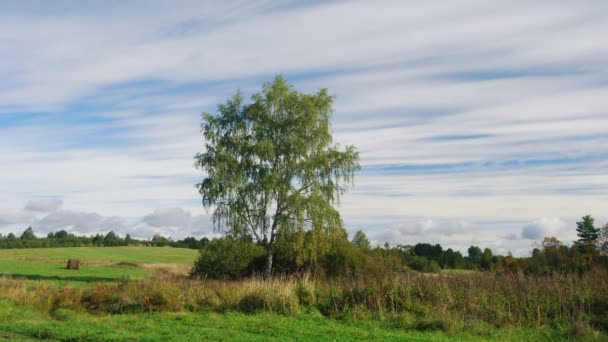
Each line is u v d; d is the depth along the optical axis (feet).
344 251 126.52
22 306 70.79
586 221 197.36
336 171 134.92
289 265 132.36
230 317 63.41
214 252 132.16
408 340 48.70
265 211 132.67
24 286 80.07
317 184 132.67
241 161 135.44
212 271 130.00
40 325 56.44
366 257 128.06
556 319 59.62
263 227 132.36
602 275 71.56
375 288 69.41
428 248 190.80
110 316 65.57
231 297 72.28
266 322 59.36
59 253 297.94
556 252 105.29
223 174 132.67
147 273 169.58
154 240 453.99
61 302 71.72
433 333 54.03
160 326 56.95
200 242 447.42
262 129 135.54
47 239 436.76
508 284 69.21
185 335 50.06
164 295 71.00
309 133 136.67
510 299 65.10
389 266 100.07
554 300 63.36
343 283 76.74
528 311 61.26
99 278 149.69
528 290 66.69
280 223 130.31
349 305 68.13
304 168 131.75
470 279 73.15
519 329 56.75
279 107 138.62
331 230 130.00
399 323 59.06
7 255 273.13
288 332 53.11
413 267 117.91
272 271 131.85
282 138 135.33
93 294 73.31
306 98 137.18
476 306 63.87
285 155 134.10
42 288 79.05
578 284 67.62
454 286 70.49
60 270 179.93
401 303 66.54
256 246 135.95
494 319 60.75
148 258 297.12
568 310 61.41
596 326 57.16
